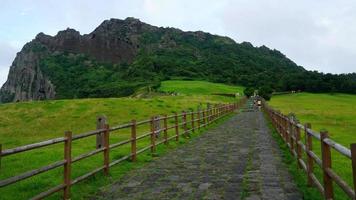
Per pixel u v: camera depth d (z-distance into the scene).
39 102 36.75
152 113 33.88
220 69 192.75
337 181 4.96
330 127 27.08
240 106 66.88
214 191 7.86
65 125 28.89
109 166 10.05
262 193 7.56
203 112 26.78
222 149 14.96
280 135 18.78
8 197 7.86
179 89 116.56
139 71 182.38
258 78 169.50
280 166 10.70
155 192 7.92
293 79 145.25
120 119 31.05
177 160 12.35
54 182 9.16
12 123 29.52
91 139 20.69
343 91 137.12
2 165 12.04
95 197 7.62
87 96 156.50
